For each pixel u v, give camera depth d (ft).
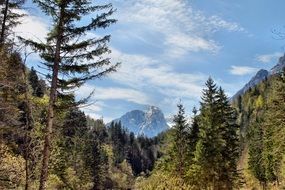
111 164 460.55
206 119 158.92
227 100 161.79
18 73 45.32
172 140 179.01
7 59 45.78
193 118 181.88
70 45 63.72
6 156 48.16
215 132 155.63
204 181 154.10
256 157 279.08
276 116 109.09
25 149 43.04
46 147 51.85
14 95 46.57
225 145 155.63
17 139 45.44
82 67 63.72
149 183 102.37
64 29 62.49
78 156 189.37
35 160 44.14
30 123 43.27
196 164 156.25
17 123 45.80
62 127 59.41
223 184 154.92
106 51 64.69
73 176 152.25
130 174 486.79
